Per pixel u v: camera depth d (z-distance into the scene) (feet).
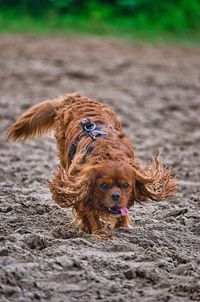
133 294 28.14
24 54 106.32
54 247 32.53
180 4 145.38
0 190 42.73
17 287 27.91
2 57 103.14
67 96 41.78
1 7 148.25
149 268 30.48
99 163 33.73
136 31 139.33
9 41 118.73
